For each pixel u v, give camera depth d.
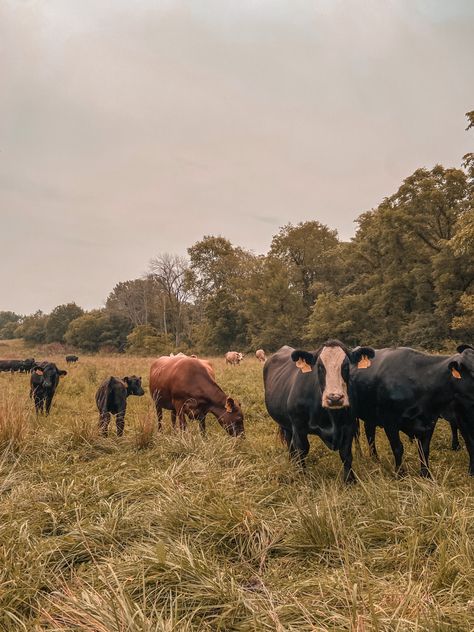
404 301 34.53
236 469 5.33
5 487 5.04
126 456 6.26
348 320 37.62
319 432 5.54
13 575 3.26
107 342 82.50
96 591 2.90
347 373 5.23
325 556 3.55
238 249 62.88
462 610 2.66
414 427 5.86
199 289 62.06
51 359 42.31
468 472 5.79
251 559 3.54
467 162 22.92
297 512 4.09
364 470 5.50
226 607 2.81
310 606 2.77
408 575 3.08
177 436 6.63
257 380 14.47
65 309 104.94
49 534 4.05
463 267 29.16
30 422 8.21
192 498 4.29
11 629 2.81
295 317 48.88
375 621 2.43
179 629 2.58
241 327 56.28
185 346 61.06
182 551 3.34
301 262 52.97
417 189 32.16
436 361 5.81
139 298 80.44
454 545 3.34
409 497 4.27
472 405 5.51
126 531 3.92
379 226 33.91
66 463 6.05
